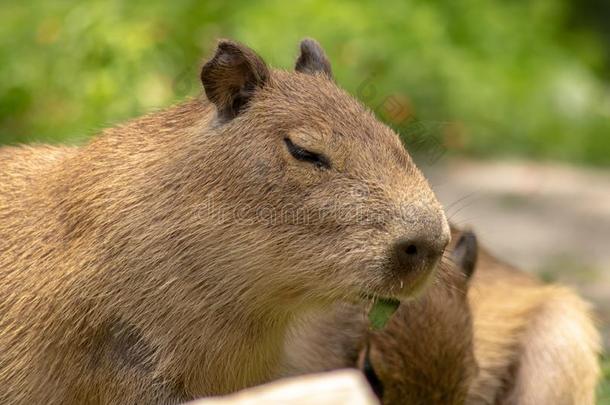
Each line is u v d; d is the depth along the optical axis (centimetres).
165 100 1939
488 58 2811
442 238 862
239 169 899
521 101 2727
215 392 941
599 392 1244
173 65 2098
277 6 2344
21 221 983
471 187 2308
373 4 2580
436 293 1038
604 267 1805
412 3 2667
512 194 2289
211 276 908
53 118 2016
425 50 2566
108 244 920
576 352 1165
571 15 3350
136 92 2012
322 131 889
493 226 2055
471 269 1071
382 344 1024
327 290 893
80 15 2159
